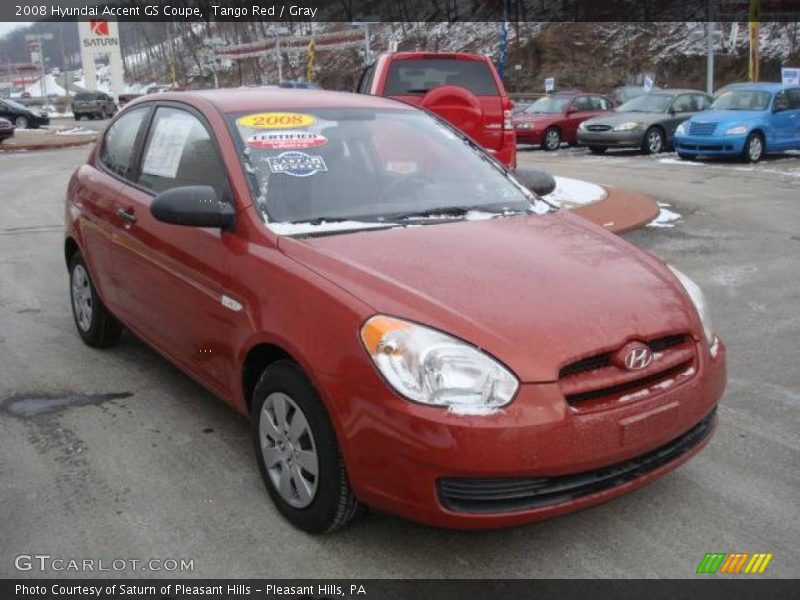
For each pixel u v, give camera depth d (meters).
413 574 2.97
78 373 5.01
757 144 16.61
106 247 4.80
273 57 64.06
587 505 2.86
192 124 4.22
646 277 3.34
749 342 5.61
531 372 2.73
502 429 2.66
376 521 3.30
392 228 3.60
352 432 2.84
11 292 7.10
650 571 2.98
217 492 3.54
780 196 12.05
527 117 21.72
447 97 9.84
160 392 4.69
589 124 19.67
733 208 11.01
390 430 2.74
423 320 2.84
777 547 3.13
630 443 2.85
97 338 5.37
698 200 11.73
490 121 10.31
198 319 3.81
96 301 5.22
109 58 75.00
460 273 3.14
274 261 3.33
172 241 3.99
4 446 4.00
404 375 2.73
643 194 12.36
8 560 3.05
